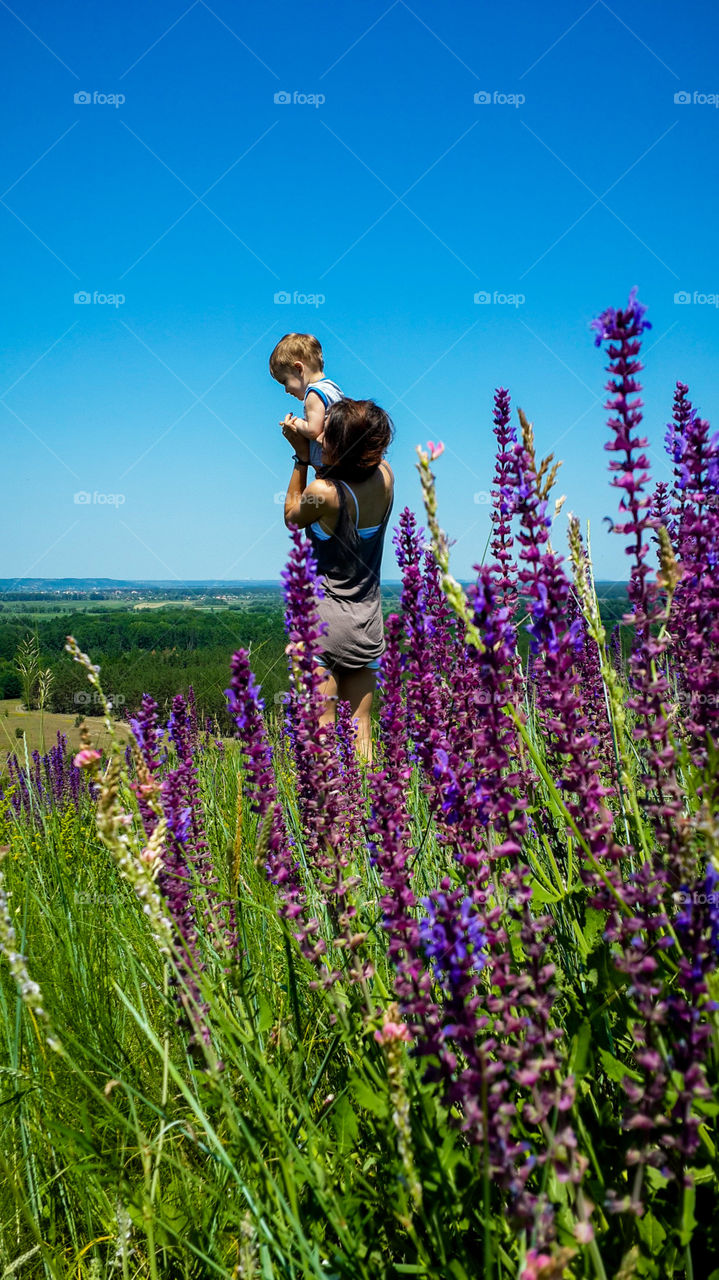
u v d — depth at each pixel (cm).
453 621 271
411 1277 175
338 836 234
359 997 216
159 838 195
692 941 159
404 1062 158
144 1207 186
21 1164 237
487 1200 137
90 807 641
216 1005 204
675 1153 157
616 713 197
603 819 180
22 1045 272
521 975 167
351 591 619
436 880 279
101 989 301
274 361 666
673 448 221
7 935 176
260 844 235
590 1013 194
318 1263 162
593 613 201
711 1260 170
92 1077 253
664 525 182
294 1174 185
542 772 195
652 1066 153
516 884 176
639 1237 163
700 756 191
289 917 227
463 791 196
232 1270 195
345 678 640
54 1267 200
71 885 408
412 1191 152
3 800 670
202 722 597
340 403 603
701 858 168
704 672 194
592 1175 177
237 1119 177
